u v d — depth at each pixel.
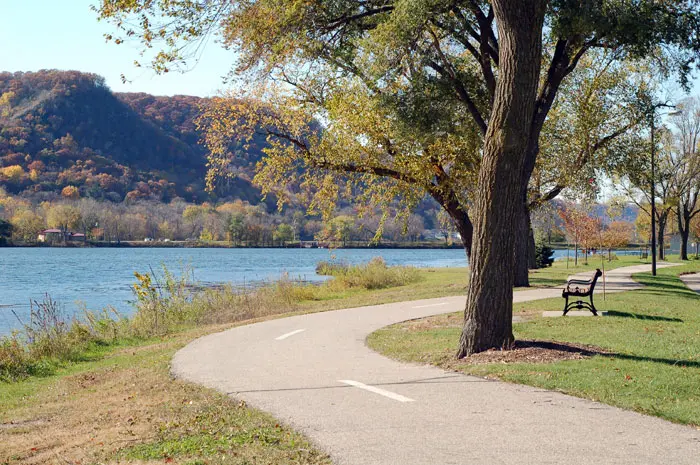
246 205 158.12
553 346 11.10
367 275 35.72
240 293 25.55
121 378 11.16
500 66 10.63
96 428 7.89
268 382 9.50
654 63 21.22
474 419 7.11
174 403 8.53
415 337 13.94
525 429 6.69
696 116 63.62
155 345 15.12
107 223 136.62
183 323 20.41
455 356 10.97
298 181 25.81
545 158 28.50
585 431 6.59
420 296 25.33
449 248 141.88
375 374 9.91
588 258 72.12
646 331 13.96
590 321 15.77
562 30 16.30
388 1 16.09
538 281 31.41
